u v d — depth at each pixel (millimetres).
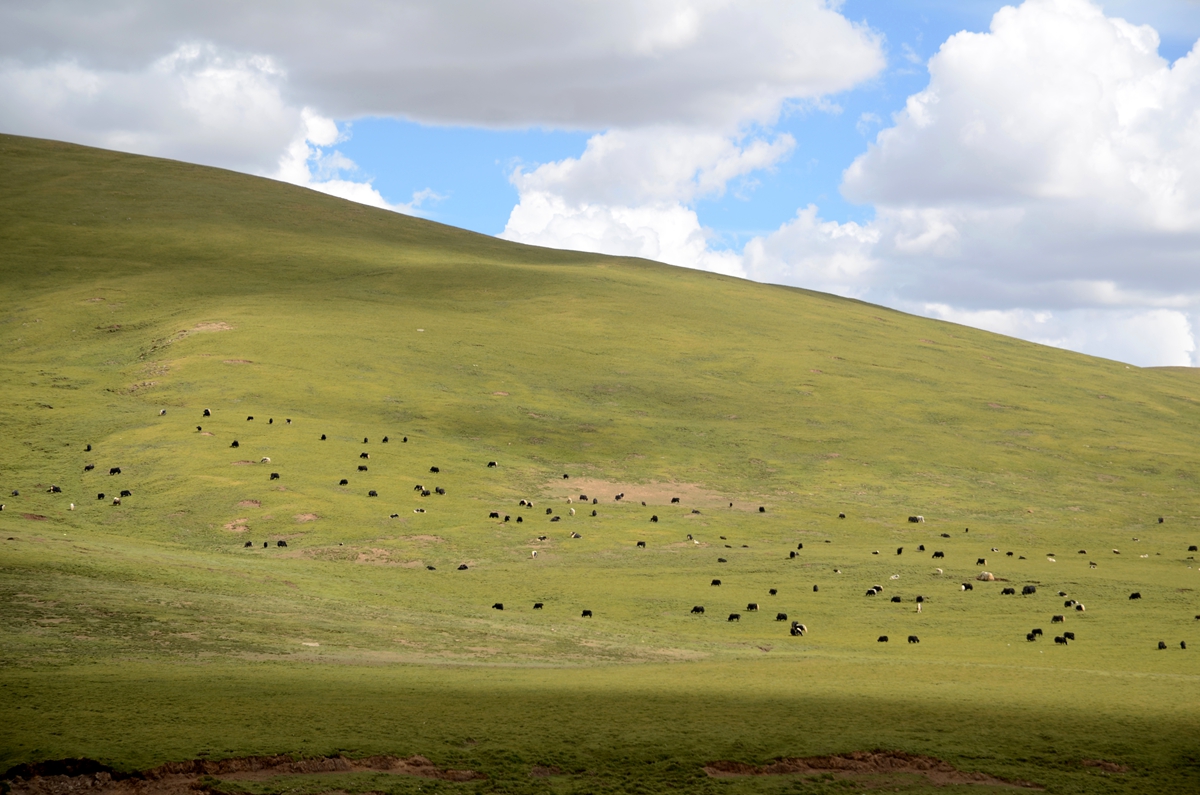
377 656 36500
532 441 109125
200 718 24969
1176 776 24656
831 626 52781
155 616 38312
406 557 66812
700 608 55375
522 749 24266
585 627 48781
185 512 72875
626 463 105438
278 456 88188
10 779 20969
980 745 26109
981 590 62875
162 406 103500
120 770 21672
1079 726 27891
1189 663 43250
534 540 74125
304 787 21750
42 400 102062
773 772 24109
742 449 114438
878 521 89938
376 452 94250
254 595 47156
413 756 23516
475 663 36562
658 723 26703
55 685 27078
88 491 76875
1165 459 124500
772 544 78625
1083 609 57125
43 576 42094
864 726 27188
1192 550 81062
